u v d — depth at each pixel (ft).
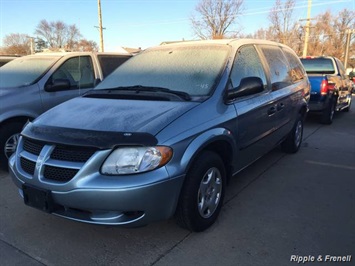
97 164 8.83
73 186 8.87
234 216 11.89
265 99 13.91
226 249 9.96
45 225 11.50
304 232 10.84
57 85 17.38
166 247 10.11
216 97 11.21
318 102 27.58
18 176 10.13
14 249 10.14
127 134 9.01
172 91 11.54
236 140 11.84
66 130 9.59
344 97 32.99
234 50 12.96
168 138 9.23
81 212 9.34
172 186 9.24
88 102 11.62
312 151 19.99
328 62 31.27
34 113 16.58
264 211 12.27
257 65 14.24
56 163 9.23
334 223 11.41
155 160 8.93
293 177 15.64
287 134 17.81
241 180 15.26
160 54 14.06
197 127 10.03
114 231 11.02
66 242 10.48
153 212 9.08
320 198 13.38
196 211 10.24
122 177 8.77
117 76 13.67
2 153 16.03
